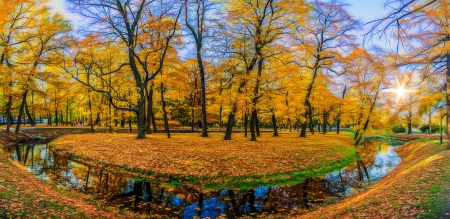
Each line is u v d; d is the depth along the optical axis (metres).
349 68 30.05
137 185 12.86
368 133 33.91
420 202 7.44
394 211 7.15
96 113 36.19
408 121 17.23
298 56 25.89
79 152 19.70
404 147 29.86
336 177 15.62
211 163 15.41
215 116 46.78
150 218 9.08
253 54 23.52
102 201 10.48
